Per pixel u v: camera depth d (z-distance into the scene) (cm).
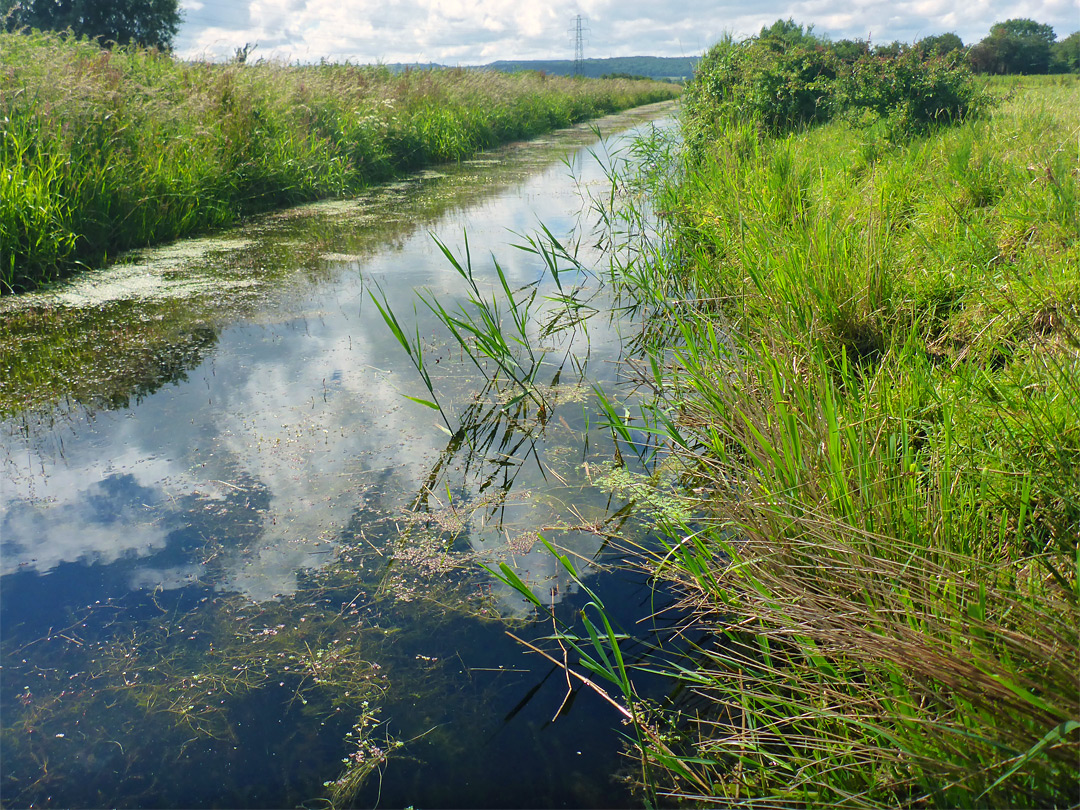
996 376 224
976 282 307
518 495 258
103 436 291
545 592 211
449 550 229
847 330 303
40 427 298
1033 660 128
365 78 1283
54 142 574
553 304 465
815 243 339
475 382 348
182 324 417
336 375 352
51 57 698
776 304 311
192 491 255
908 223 425
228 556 223
